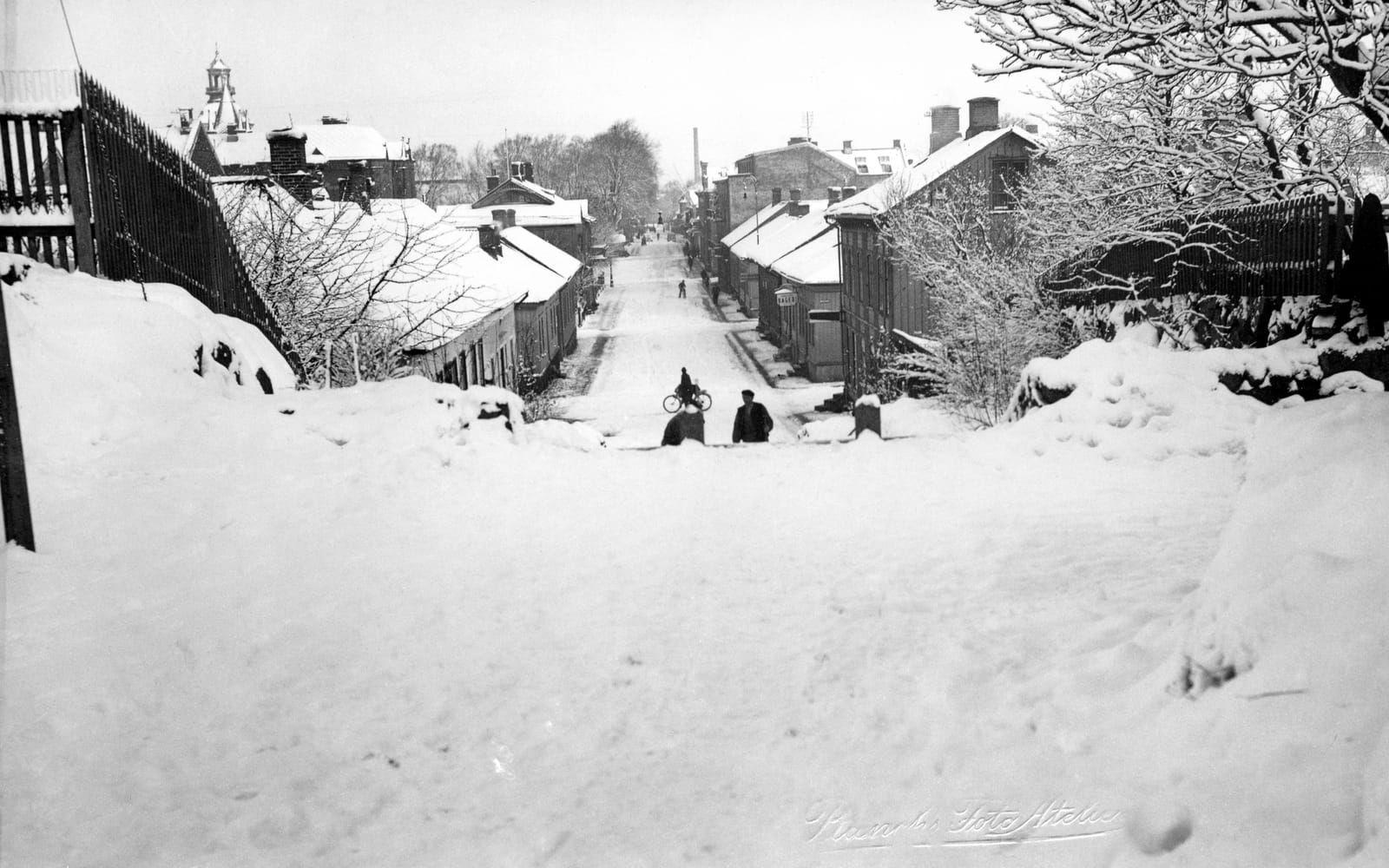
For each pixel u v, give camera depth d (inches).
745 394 665.0
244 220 807.7
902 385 1173.7
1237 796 138.7
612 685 238.7
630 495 408.5
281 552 309.7
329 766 199.6
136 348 416.8
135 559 289.7
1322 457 196.9
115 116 482.0
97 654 231.6
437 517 360.5
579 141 6446.9
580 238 3467.0
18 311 388.8
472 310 959.0
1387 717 133.4
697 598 296.0
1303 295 545.0
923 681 224.1
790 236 2470.5
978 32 494.0
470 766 201.5
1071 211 824.3
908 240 1115.3
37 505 316.5
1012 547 329.7
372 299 816.3
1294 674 150.3
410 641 260.4
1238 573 183.9
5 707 204.1
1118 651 199.8
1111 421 458.0
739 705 227.0
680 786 193.3
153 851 169.2
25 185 456.4
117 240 476.4
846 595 294.2
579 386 1860.2
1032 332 855.1
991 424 821.9
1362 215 488.7
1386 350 465.1
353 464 395.2
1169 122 676.1
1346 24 471.5
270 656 244.4
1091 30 488.1
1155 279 724.0
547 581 309.1
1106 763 164.9
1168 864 134.1
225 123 3218.5
